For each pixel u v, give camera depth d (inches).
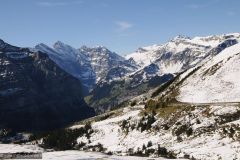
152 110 7721.5
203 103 7357.3
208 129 6038.4
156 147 6166.3
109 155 6328.7
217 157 4862.2
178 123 6638.8
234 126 5610.2
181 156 5319.9
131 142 6973.4
